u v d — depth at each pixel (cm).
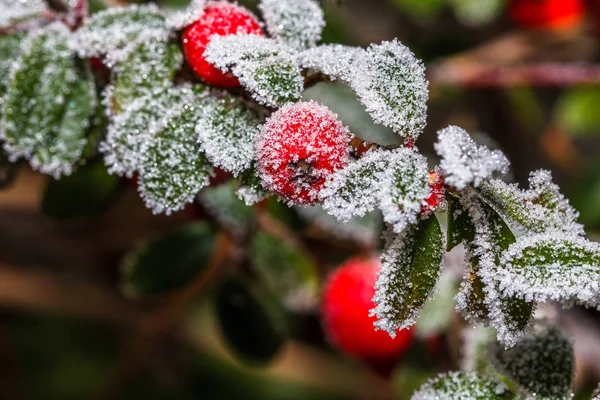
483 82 23
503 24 24
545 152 25
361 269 18
